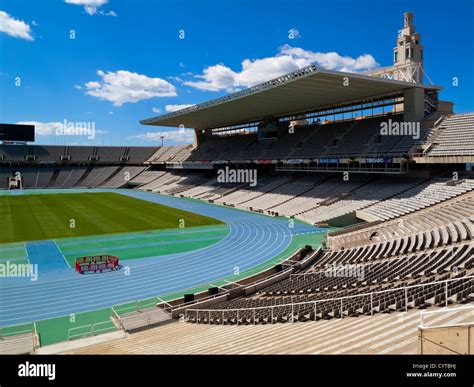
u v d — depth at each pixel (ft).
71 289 72.18
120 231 123.85
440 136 123.03
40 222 138.31
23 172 308.40
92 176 321.32
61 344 47.26
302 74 116.57
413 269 56.90
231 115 209.87
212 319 54.49
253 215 156.56
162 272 82.89
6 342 49.26
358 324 34.96
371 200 131.23
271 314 47.83
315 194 160.45
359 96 150.82
